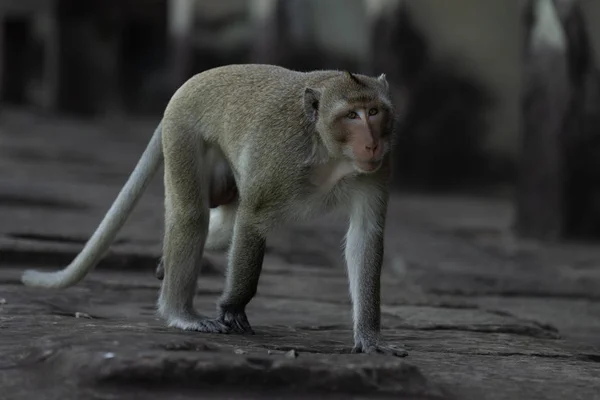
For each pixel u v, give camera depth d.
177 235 7.06
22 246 9.88
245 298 6.73
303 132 6.30
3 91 47.09
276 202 6.41
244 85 6.79
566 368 6.43
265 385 5.01
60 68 46.38
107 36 47.09
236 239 6.59
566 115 16.45
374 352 6.29
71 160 22.80
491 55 22.72
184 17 34.06
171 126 7.10
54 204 14.16
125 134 34.94
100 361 4.89
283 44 27.69
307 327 7.78
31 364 5.16
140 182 7.52
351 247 6.59
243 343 6.29
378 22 22.53
